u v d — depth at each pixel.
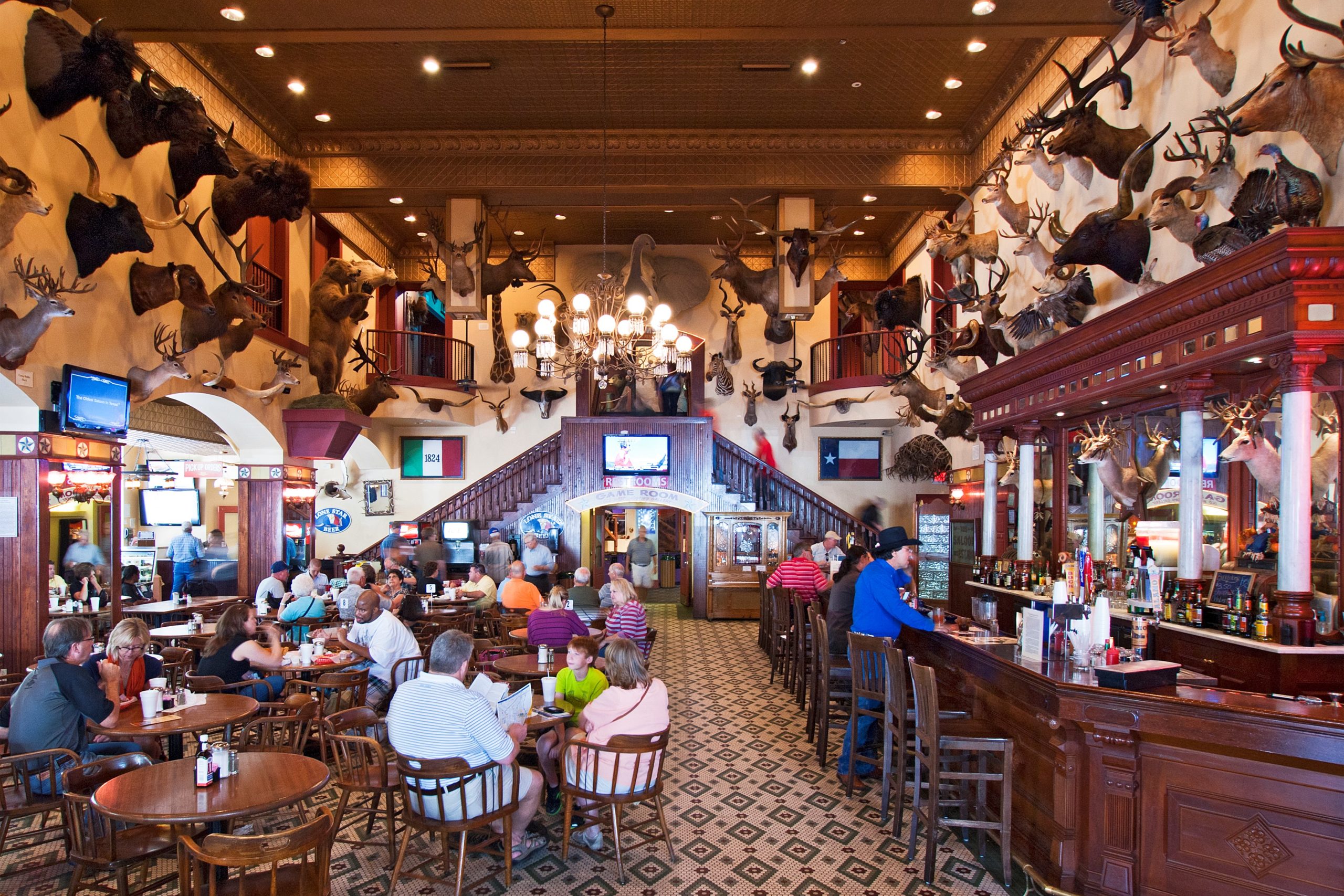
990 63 9.66
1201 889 3.63
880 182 11.46
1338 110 4.66
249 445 11.83
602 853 4.64
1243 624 5.09
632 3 7.34
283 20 7.59
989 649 4.91
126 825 3.86
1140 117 7.11
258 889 3.28
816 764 6.33
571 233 15.85
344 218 14.07
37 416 6.71
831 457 16.27
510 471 15.59
